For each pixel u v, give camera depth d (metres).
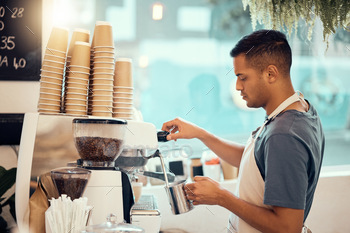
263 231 1.48
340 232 2.61
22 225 1.51
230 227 1.75
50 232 1.29
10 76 2.12
